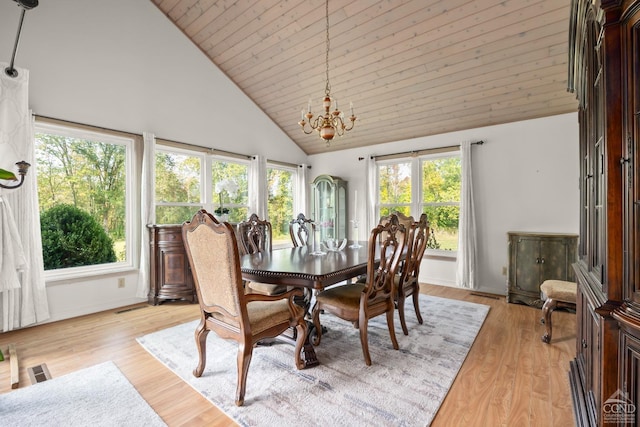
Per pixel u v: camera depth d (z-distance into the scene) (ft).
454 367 6.51
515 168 12.26
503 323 9.16
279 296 5.77
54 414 4.99
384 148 16.07
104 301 10.55
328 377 6.12
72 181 10.18
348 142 16.87
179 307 10.87
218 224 5.14
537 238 10.73
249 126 15.75
